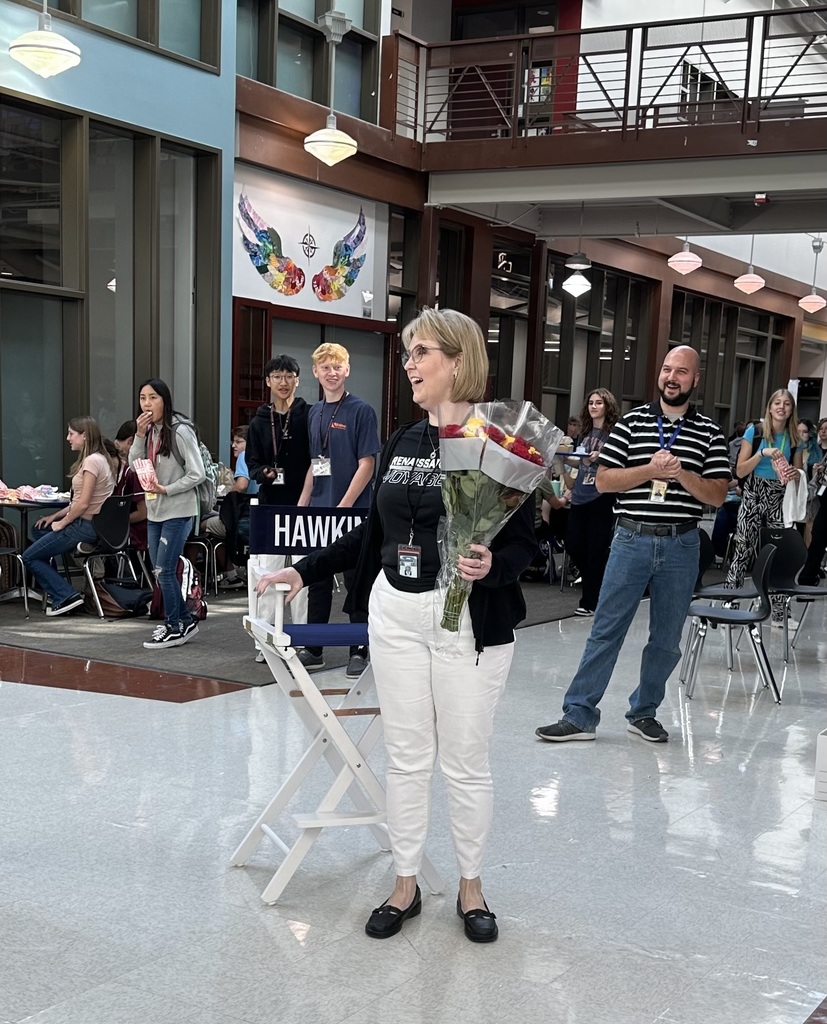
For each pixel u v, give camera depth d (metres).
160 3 9.10
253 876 3.07
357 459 5.53
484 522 2.53
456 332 2.64
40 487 7.67
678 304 18.52
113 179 9.05
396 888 2.82
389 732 2.76
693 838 3.49
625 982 2.55
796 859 3.34
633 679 5.85
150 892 2.94
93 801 3.62
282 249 10.72
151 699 4.96
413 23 14.90
